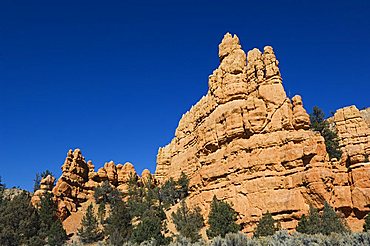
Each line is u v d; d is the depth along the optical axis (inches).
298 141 2539.4
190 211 2829.7
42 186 3595.0
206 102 3358.8
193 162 3494.1
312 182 2301.9
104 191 3841.0
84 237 2906.0
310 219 2074.3
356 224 2224.4
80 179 3983.8
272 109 2714.1
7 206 2938.0
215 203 2456.9
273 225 2155.5
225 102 2999.5
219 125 2952.8
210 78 3334.2
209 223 2356.1
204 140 3090.6
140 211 3102.9
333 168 2434.8
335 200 2311.8
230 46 3270.2
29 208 2965.1
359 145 3358.8
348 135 3511.3
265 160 2561.5
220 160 2847.0
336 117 3720.5
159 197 3319.4
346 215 2292.1
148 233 2233.0
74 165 3964.1
